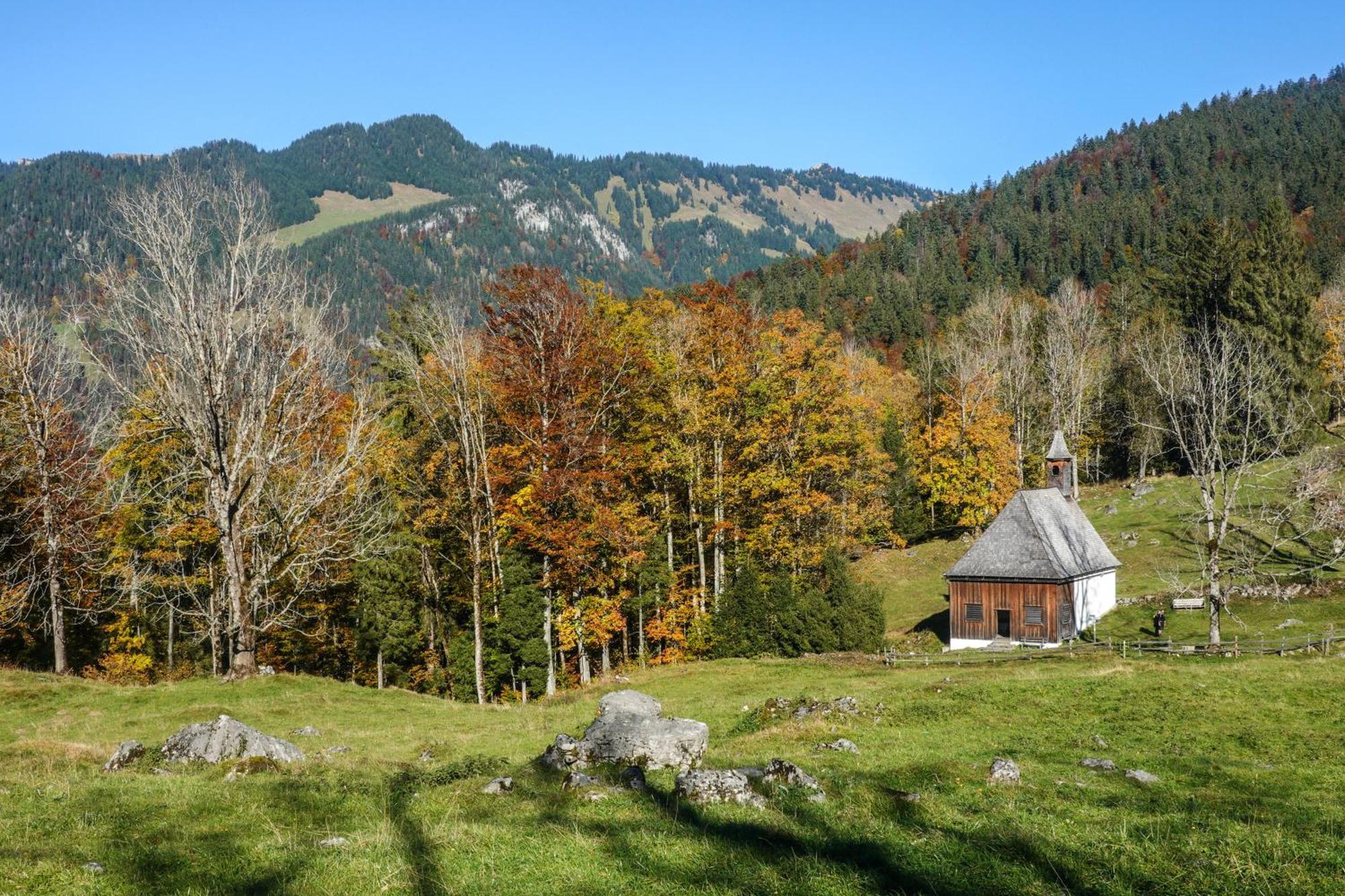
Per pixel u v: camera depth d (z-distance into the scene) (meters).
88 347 38.16
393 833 12.66
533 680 49.59
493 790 15.69
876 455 72.88
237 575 38.84
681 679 41.22
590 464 47.66
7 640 53.94
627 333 53.88
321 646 58.38
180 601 57.81
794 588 57.00
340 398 52.72
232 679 37.50
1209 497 46.84
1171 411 51.84
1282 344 83.56
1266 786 18.56
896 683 36.56
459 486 48.72
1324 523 57.28
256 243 39.62
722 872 10.80
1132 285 124.56
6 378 44.75
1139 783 18.48
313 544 45.59
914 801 14.90
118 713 31.27
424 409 49.88
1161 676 33.59
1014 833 12.85
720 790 14.77
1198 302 94.31
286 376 41.34
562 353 46.34
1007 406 87.56
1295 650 41.94
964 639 56.59
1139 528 72.19
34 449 44.34
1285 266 90.75
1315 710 27.61
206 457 38.25
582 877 10.69
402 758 22.22
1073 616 54.75
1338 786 18.69
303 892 10.26
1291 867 11.30
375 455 49.44
